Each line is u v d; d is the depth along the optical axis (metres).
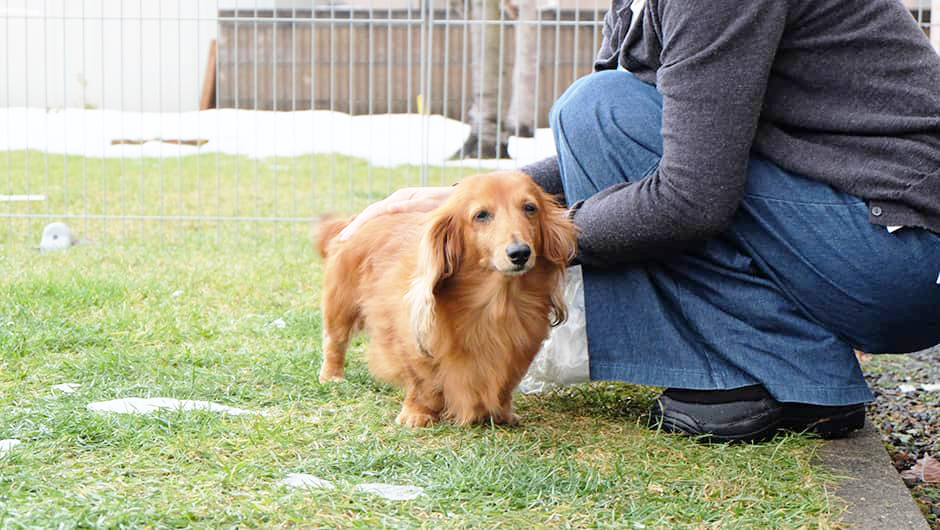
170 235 7.91
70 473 2.79
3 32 19.38
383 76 19.61
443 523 2.55
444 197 3.96
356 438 3.26
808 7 3.14
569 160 3.60
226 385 3.84
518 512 2.67
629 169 3.47
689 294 3.43
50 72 19.64
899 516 2.76
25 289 5.21
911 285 3.18
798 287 3.31
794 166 3.25
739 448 3.30
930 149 3.12
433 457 3.07
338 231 4.19
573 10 18.56
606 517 2.67
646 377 3.46
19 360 4.05
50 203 9.37
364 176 12.20
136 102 19.83
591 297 3.49
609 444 3.31
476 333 3.37
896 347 3.44
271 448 3.09
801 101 3.23
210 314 5.10
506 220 3.27
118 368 3.95
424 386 3.48
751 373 3.34
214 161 13.69
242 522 2.47
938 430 4.00
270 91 19.72
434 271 3.29
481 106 11.02
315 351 4.37
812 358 3.35
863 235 3.18
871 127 3.15
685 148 3.14
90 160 13.23
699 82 3.11
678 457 3.20
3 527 2.33
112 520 2.40
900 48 3.15
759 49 3.08
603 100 3.54
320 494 2.68
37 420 3.20
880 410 4.23
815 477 3.03
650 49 3.42
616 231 3.30
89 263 6.44
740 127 3.11
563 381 3.71
